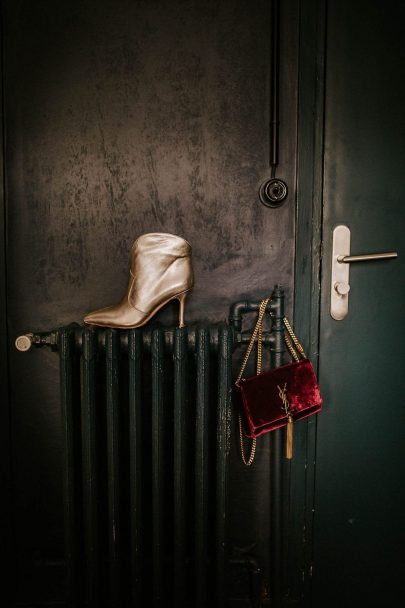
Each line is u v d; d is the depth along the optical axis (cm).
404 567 117
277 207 110
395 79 109
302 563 115
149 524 111
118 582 100
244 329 112
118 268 111
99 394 107
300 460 114
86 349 94
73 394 99
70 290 111
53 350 101
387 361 114
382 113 109
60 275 111
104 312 97
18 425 114
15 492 115
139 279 96
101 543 106
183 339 95
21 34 108
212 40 107
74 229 110
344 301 112
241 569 114
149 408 112
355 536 116
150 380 112
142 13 107
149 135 109
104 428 108
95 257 111
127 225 110
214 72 108
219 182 109
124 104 108
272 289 111
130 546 102
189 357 108
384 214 111
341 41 107
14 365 112
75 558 100
